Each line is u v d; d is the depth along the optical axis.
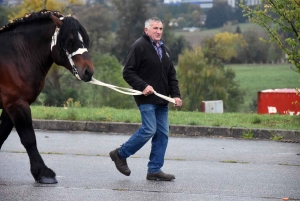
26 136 9.20
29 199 8.28
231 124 15.31
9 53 9.27
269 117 16.61
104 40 82.94
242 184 9.39
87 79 8.89
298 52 15.55
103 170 10.39
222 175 10.07
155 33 9.41
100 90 58.56
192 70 68.19
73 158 11.55
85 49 8.98
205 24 118.12
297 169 10.69
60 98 54.59
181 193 8.73
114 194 8.62
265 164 11.15
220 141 14.03
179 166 10.86
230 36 99.00
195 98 67.94
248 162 11.33
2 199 8.27
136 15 85.25
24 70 9.21
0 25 60.41
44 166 9.28
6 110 9.27
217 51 71.50
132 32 85.06
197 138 14.50
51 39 9.23
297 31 15.73
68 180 9.51
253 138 14.55
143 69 9.41
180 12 127.94
